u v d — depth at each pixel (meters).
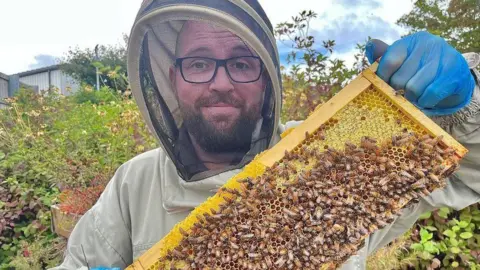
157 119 0.52
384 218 0.39
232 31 0.44
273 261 0.39
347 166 0.40
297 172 0.42
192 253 0.42
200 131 0.51
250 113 0.51
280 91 0.49
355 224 0.39
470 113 0.47
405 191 0.39
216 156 0.52
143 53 0.50
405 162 0.41
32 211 1.71
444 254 1.30
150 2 0.47
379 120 0.44
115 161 1.34
